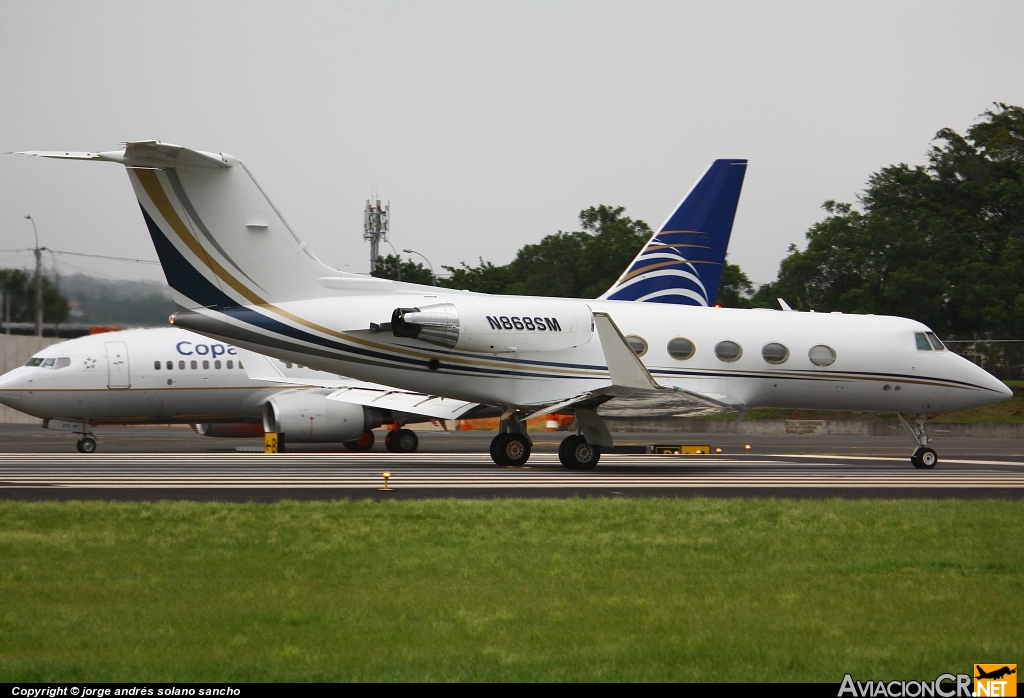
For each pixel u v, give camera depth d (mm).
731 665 27406
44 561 39438
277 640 29125
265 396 114688
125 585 35594
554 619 31672
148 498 59406
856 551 43750
